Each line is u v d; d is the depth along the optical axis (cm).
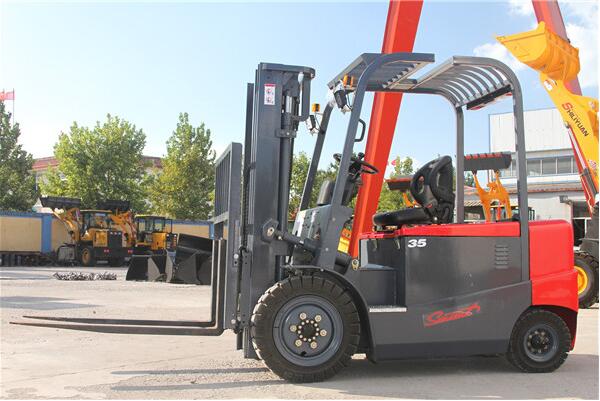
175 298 1221
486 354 529
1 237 3067
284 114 523
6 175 3562
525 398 451
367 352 518
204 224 3506
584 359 618
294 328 486
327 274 507
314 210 546
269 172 515
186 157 3534
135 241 3155
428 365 579
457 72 564
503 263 536
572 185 3009
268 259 512
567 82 1034
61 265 3088
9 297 1188
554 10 988
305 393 458
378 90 607
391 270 533
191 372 535
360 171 544
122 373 530
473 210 1525
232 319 521
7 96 3766
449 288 522
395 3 987
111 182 3794
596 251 1120
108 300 1162
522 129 541
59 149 3812
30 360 588
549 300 543
